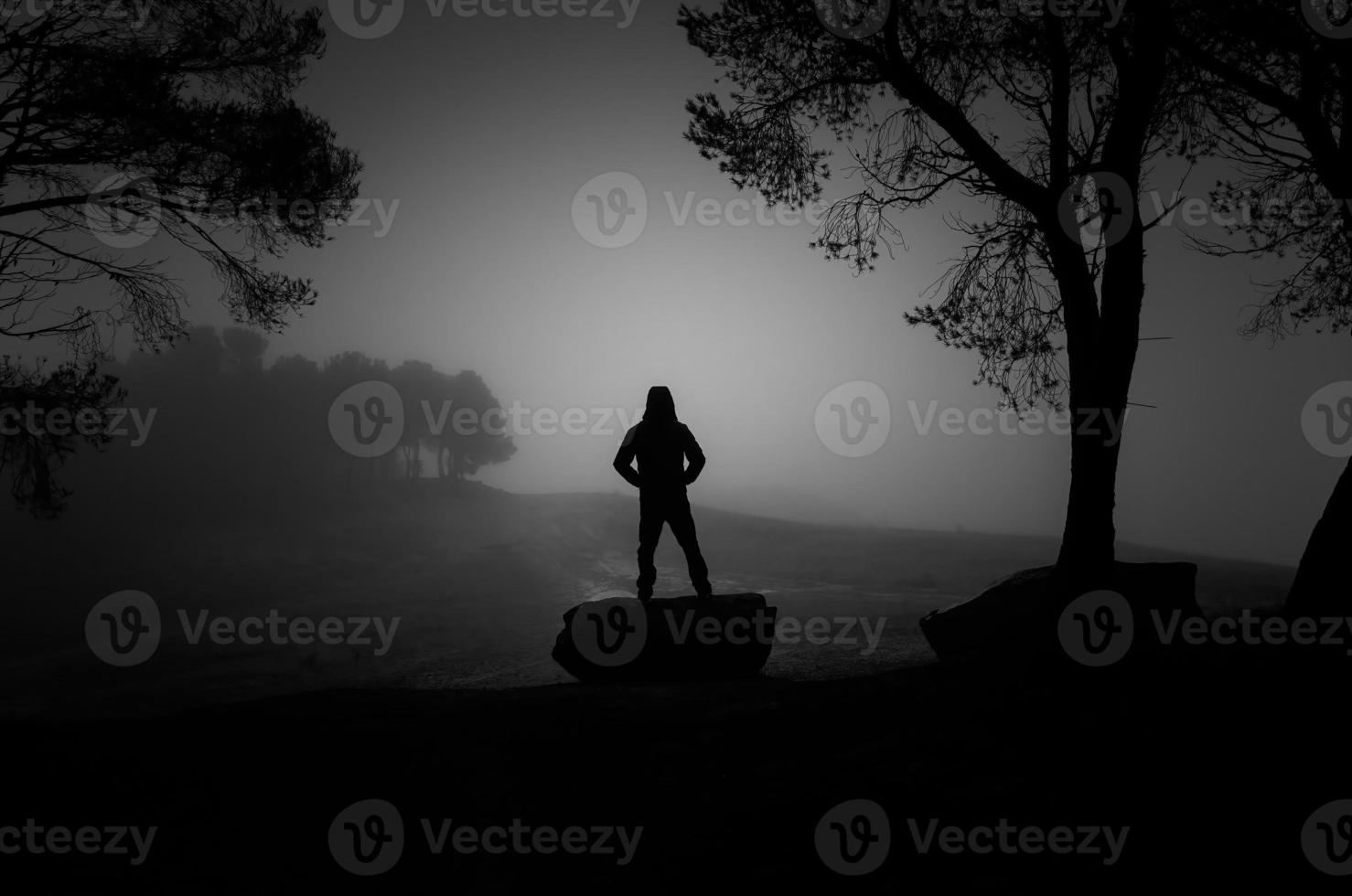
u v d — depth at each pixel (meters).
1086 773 3.76
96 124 9.77
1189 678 5.18
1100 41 8.55
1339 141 8.21
